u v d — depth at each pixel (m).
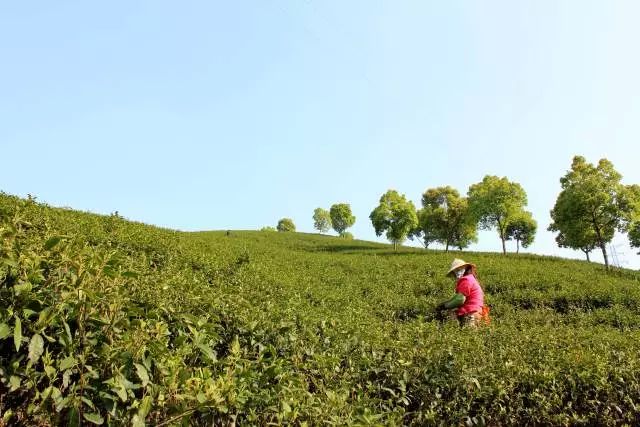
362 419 3.27
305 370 4.45
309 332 4.86
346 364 4.79
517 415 4.68
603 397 4.91
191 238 17.02
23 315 2.54
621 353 5.57
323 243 56.94
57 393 2.47
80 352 2.72
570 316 11.70
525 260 34.53
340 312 8.38
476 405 4.73
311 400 3.62
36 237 3.87
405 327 6.38
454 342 5.45
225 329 4.55
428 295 16.19
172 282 5.35
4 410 2.58
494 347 5.75
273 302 6.30
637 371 5.15
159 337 3.11
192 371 3.30
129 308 3.07
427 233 65.81
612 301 15.27
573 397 4.86
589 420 4.78
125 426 2.66
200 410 2.96
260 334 4.47
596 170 33.28
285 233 68.19
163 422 2.73
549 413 4.75
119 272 3.21
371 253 44.59
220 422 3.29
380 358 4.84
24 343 2.58
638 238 34.50
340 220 96.06
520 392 4.85
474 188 49.12
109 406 2.57
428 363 4.81
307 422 3.46
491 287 17.97
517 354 5.50
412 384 4.62
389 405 4.32
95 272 2.92
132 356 2.80
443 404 4.53
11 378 2.39
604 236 33.28
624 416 4.77
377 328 6.03
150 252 10.92
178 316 3.82
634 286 18.30
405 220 51.38
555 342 6.00
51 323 2.59
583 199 32.09
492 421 4.64
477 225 46.25
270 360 3.88
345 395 3.76
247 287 8.24
